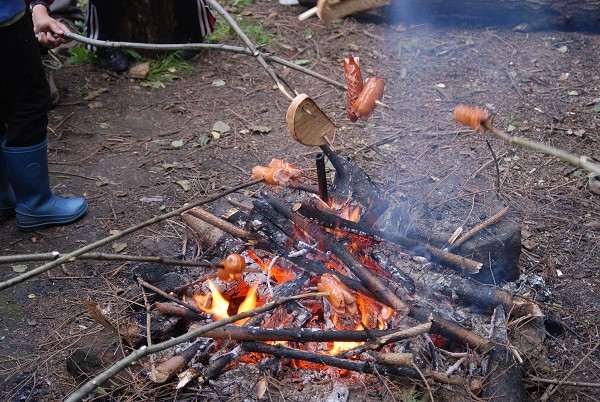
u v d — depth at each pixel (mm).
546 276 1824
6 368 1596
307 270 1541
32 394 1519
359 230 1585
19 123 1945
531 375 1492
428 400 1354
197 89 2869
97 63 3002
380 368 1372
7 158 1989
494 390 1374
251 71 2994
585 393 1489
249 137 2543
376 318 1504
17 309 1765
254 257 1665
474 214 1879
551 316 1662
